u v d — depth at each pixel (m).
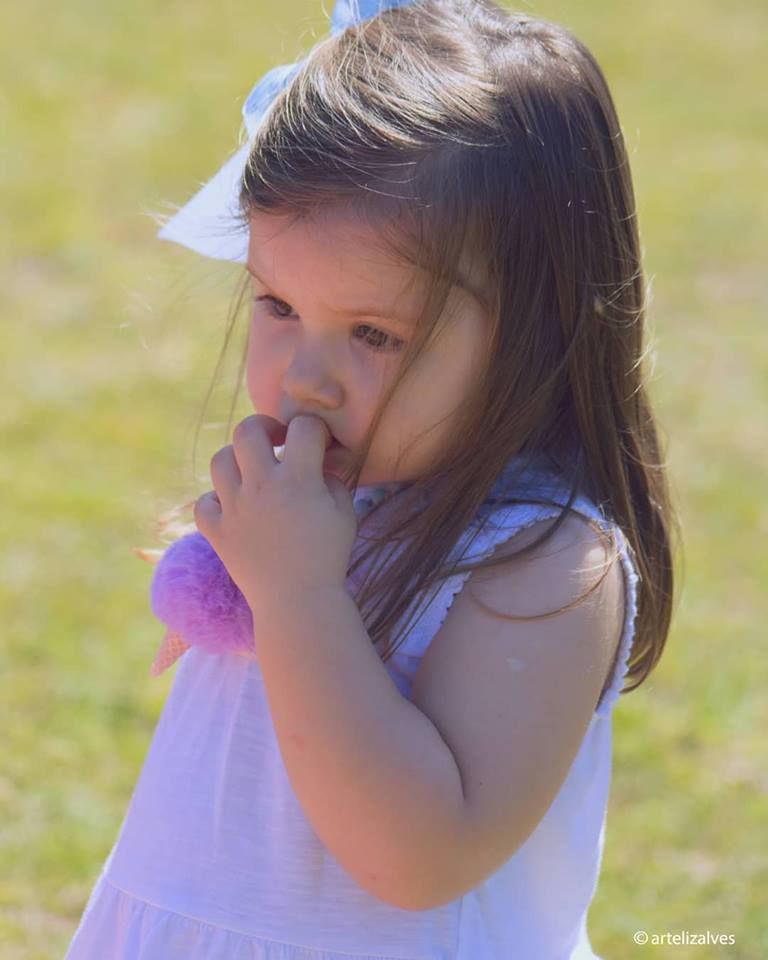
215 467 3.26
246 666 3.55
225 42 24.80
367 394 3.14
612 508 3.50
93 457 11.38
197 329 13.93
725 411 13.02
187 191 18.34
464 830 3.00
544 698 3.10
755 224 18.44
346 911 3.38
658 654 3.88
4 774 7.34
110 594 9.30
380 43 3.34
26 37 24.05
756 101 23.75
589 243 3.34
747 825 7.27
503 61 3.29
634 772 7.66
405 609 3.22
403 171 3.05
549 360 3.30
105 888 3.64
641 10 27.86
